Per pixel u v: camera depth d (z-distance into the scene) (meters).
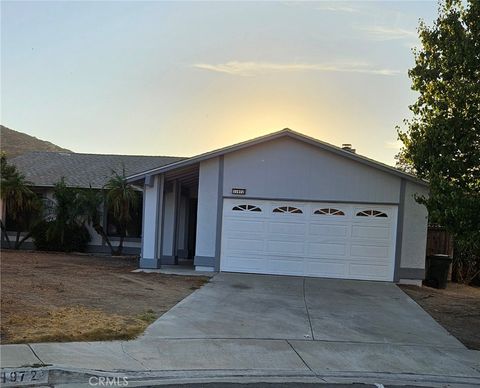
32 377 6.26
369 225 15.87
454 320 10.98
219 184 16.41
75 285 12.41
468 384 7.00
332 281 15.38
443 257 16.00
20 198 21.12
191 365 7.12
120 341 7.94
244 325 9.49
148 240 16.86
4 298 10.20
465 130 11.59
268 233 16.20
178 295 12.01
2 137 60.66
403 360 7.91
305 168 16.11
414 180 15.55
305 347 8.30
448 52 12.08
